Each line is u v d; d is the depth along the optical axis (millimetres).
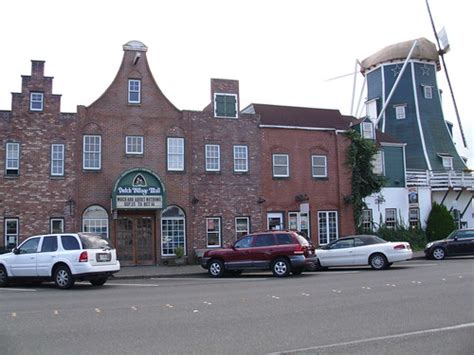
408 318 10672
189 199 30031
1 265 19297
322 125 34906
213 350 8305
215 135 31125
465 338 8812
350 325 10094
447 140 46156
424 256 30156
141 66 30016
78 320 11148
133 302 13836
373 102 48531
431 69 48000
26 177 27156
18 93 27484
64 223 27438
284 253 21703
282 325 10219
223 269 22688
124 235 28594
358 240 24406
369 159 34969
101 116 28828
